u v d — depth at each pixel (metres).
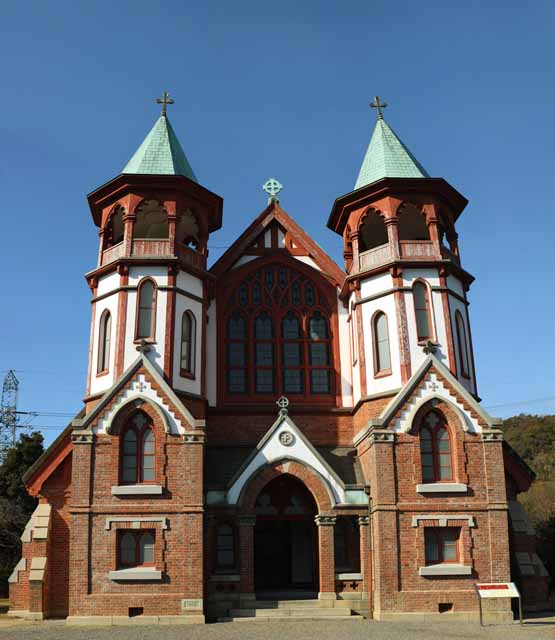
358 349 34.31
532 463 102.44
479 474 29.91
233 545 31.39
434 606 28.22
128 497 28.97
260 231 39.25
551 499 64.69
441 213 35.91
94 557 28.25
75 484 28.94
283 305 38.12
